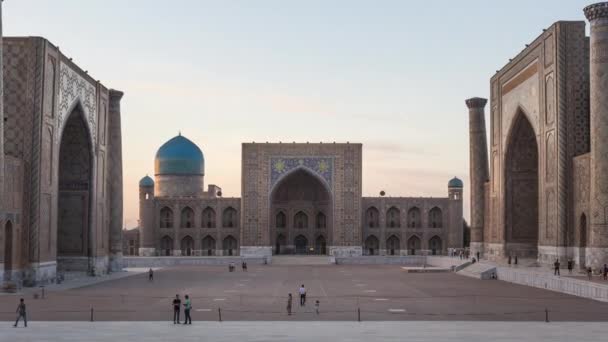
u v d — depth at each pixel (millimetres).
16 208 24641
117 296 22500
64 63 27938
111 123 35656
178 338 13180
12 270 24344
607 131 24844
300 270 39000
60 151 31000
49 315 17344
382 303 20453
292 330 14430
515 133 35125
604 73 24969
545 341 12594
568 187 28438
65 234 31047
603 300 20484
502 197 35719
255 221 50688
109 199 35750
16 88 25484
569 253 28328
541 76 30781
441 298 21859
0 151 21578
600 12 25000
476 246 41219
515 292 23938
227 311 18438
